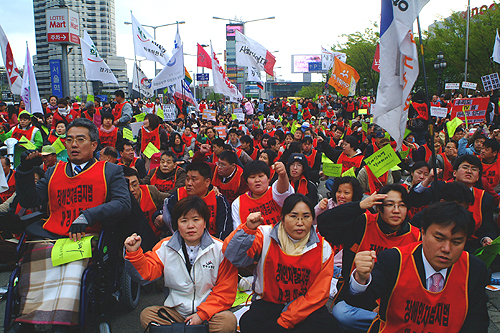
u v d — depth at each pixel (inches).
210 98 2701.8
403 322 110.3
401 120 189.5
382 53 190.4
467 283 105.0
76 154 152.5
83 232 139.9
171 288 139.6
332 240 150.3
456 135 390.9
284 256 135.1
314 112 1076.5
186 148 424.2
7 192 253.4
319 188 426.3
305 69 3791.8
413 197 205.5
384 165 213.6
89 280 143.3
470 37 949.8
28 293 136.3
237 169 240.5
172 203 191.8
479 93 701.3
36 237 152.9
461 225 97.6
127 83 4060.0
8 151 280.8
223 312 133.3
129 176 204.1
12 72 421.1
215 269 138.0
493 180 268.7
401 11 184.2
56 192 151.9
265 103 1326.3
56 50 3218.5
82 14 5083.7
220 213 189.9
